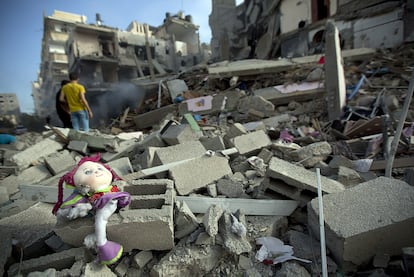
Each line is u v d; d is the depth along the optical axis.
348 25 13.05
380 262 1.71
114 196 1.69
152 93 12.07
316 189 2.21
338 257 1.76
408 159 3.18
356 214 1.82
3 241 1.83
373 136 4.33
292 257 1.81
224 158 3.11
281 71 9.64
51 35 26.17
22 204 2.76
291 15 16.56
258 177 3.10
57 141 4.64
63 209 1.70
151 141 4.30
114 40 22.81
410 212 1.74
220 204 2.38
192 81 11.45
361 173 3.17
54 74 25.84
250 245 1.82
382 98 6.26
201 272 1.81
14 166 3.87
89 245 1.65
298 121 6.88
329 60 6.20
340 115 6.09
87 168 1.82
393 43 11.45
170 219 1.75
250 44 22.38
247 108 7.89
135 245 1.83
